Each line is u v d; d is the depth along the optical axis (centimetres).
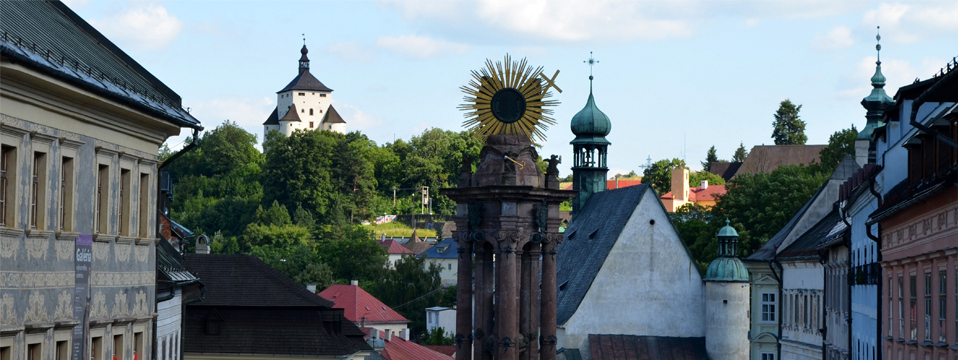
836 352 14250
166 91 7744
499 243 10525
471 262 10756
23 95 5222
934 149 8181
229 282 13700
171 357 9631
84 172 6016
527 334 10644
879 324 10231
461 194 10719
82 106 5875
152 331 7294
